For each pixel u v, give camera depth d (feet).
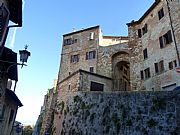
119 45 106.42
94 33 121.49
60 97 86.53
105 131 50.88
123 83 106.63
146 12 94.22
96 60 111.45
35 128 139.33
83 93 66.44
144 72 88.12
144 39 94.07
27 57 29.40
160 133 41.27
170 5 79.51
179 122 39.65
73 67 118.32
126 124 47.21
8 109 51.90
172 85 70.64
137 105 47.80
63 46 130.11
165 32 79.56
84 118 59.88
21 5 30.99
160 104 44.19
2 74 34.30
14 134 79.00
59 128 74.43
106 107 54.44
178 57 69.51
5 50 33.42
